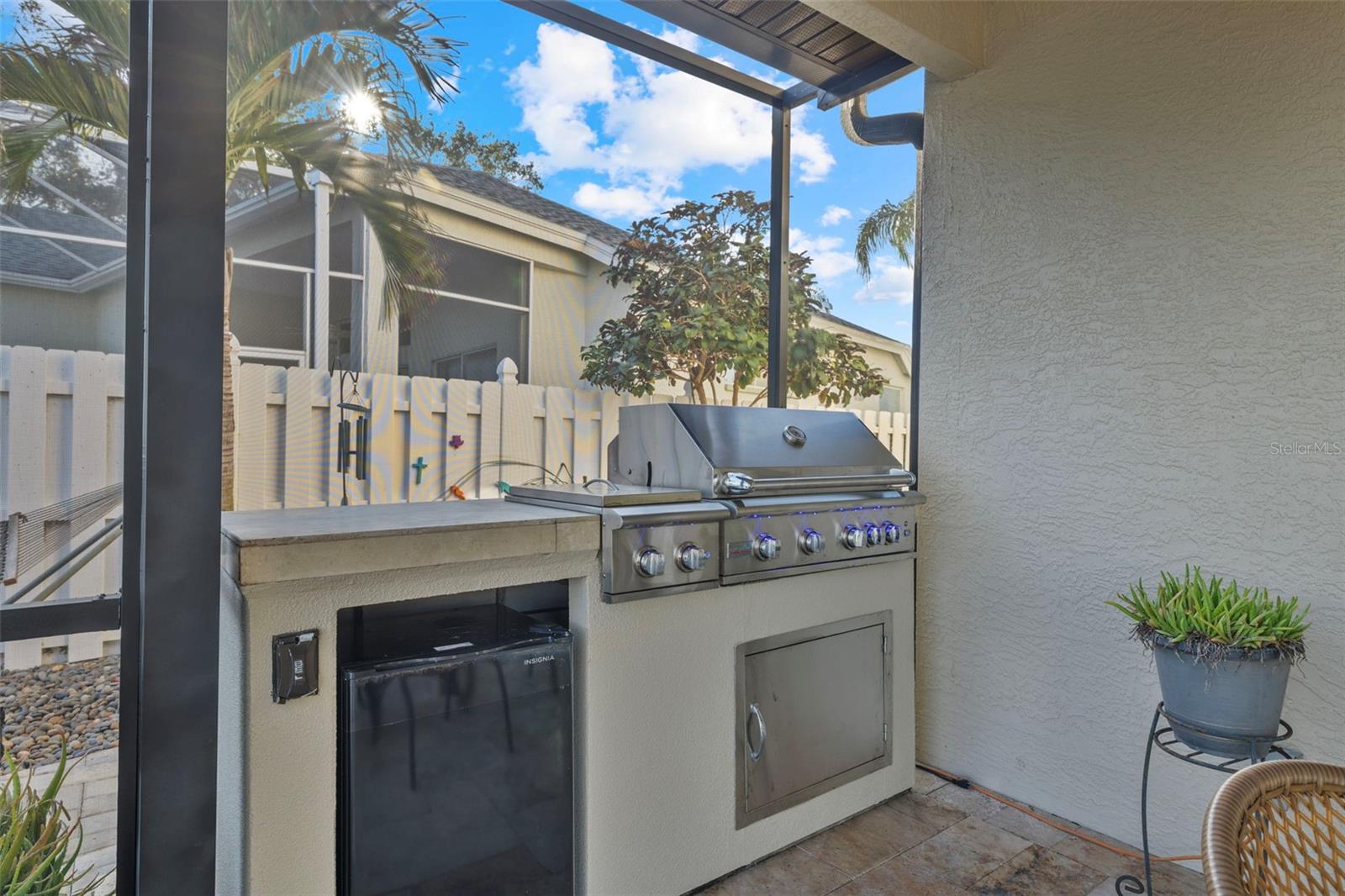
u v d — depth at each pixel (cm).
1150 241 224
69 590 218
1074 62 241
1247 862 83
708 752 201
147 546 120
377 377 320
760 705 213
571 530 171
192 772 125
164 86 119
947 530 277
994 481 263
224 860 150
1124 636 231
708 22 248
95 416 228
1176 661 179
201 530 124
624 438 235
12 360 216
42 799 158
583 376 423
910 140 300
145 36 143
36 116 222
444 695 154
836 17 228
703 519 190
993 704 264
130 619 145
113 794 206
